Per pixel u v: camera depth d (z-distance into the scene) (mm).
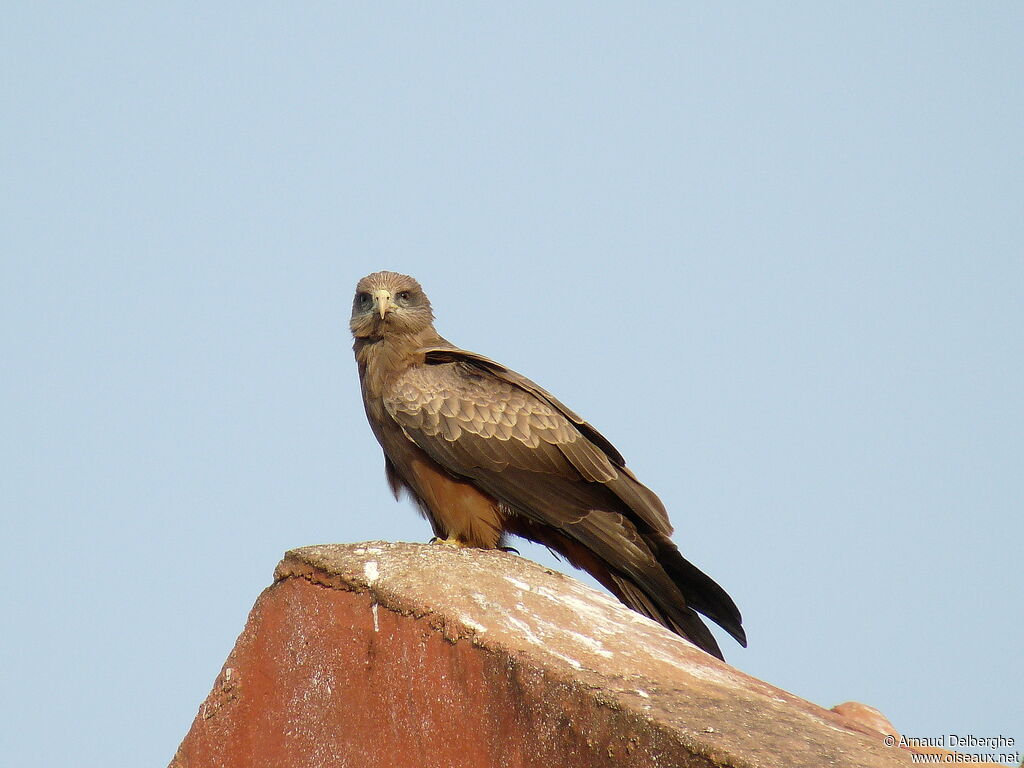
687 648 10117
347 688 10383
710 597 15414
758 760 7562
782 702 9062
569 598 10727
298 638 10969
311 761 10469
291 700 10844
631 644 9758
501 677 9188
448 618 9742
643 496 16219
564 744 8578
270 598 11320
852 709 11039
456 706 9453
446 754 9430
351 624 10547
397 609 10172
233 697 11281
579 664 9016
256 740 11000
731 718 8312
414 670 9875
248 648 11344
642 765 8047
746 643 15172
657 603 15328
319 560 10977
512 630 9562
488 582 10594
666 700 8508
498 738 9062
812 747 7992
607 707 8375
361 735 10156
